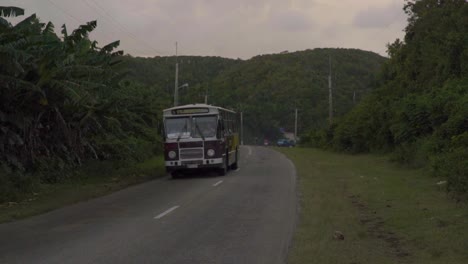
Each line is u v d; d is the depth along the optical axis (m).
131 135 32.31
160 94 54.53
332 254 8.41
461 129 21.25
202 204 14.60
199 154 22.89
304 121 85.00
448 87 26.05
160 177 24.70
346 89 84.56
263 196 16.17
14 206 14.76
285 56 101.88
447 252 8.43
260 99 89.81
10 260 8.36
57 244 9.54
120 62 23.30
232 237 9.96
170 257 8.39
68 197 16.41
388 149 36.03
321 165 29.78
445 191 15.04
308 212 12.74
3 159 18.67
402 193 15.77
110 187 19.39
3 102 18.66
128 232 10.58
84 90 19.67
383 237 9.91
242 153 47.59
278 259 8.20
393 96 38.59
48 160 21.08
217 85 90.75
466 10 32.22
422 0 39.91
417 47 37.41
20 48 17.03
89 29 19.97
